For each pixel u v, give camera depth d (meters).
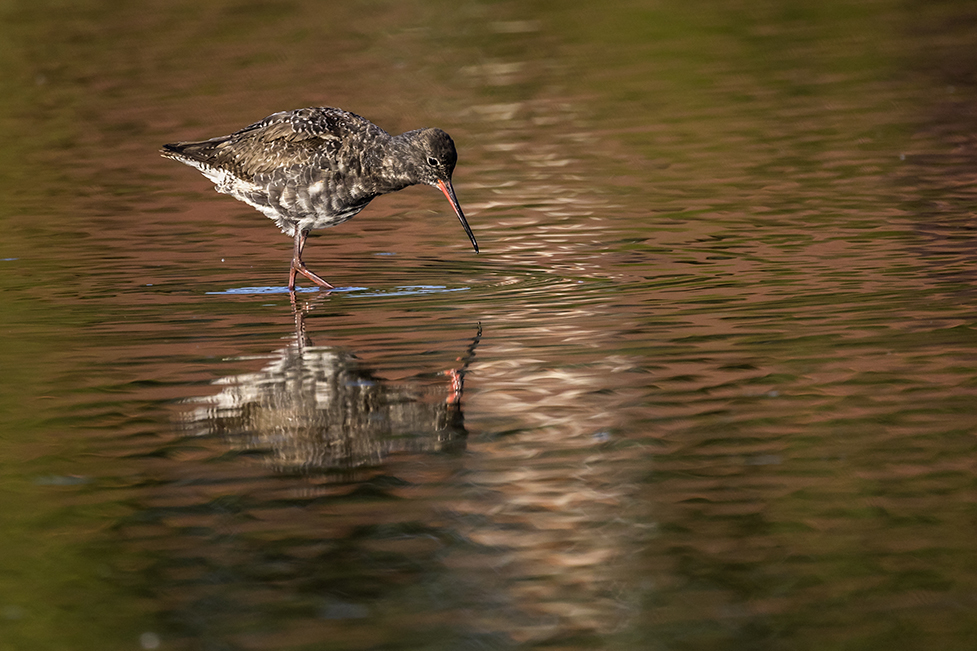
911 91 28.03
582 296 15.85
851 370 12.67
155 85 31.00
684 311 14.94
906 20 35.41
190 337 14.62
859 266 16.55
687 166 23.23
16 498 10.39
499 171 23.69
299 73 31.75
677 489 10.30
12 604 8.82
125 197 22.62
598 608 8.60
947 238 17.70
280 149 16.83
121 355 13.92
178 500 10.34
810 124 25.75
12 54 34.53
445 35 35.72
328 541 9.62
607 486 10.38
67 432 11.73
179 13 39.31
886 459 10.67
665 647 8.14
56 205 22.08
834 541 9.41
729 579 8.95
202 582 9.07
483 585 8.95
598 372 12.94
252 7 39.84
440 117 27.67
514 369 13.13
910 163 22.45
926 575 8.91
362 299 16.22
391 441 11.41
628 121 26.80
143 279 17.44
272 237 20.00
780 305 14.98
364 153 16.77
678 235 18.84
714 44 33.53
